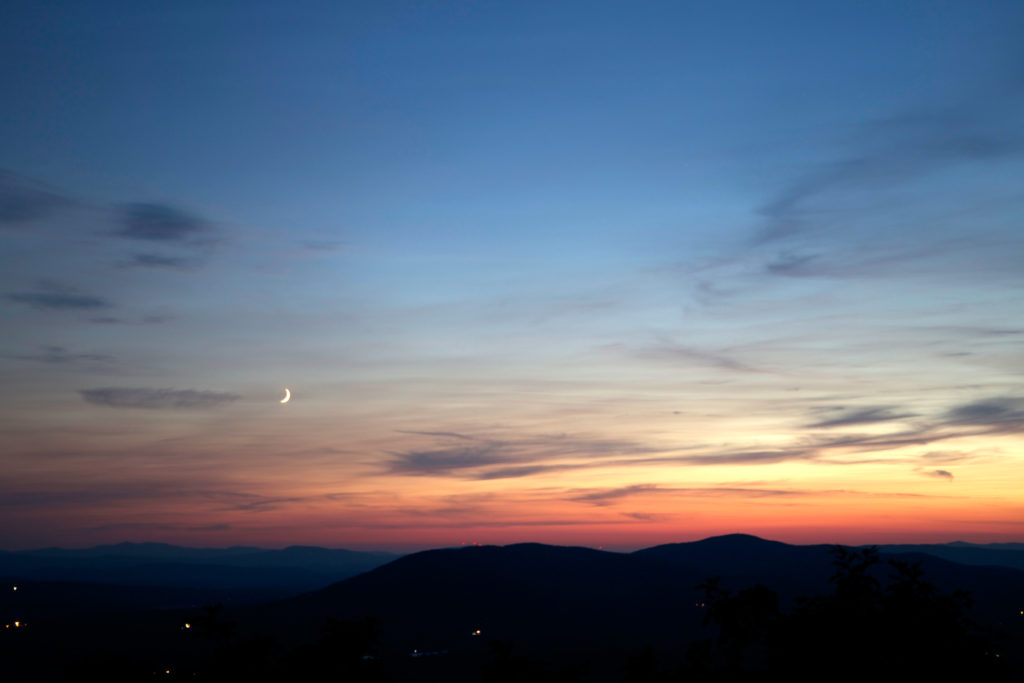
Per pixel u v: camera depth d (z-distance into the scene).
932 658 12.12
